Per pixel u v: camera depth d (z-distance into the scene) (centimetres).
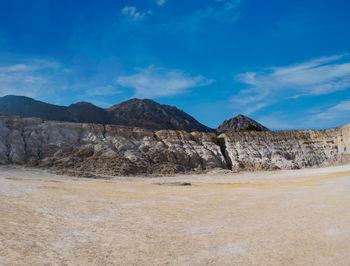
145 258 1055
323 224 1552
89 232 1362
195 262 1030
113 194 2762
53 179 4350
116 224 1541
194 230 1466
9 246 1083
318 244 1240
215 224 1602
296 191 3127
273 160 8981
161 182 4981
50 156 6431
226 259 1066
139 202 2314
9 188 2558
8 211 1655
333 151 9881
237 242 1270
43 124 7156
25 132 6769
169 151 7988
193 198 2656
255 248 1191
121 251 1120
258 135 10012
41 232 1306
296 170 8112
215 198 2666
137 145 7875
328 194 2658
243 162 8631
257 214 1888
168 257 1073
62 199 2223
